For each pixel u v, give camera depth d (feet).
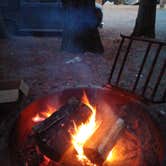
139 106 9.16
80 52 21.79
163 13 51.62
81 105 8.84
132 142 8.56
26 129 8.65
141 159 7.91
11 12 27.78
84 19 20.99
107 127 8.19
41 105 9.28
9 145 7.31
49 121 7.99
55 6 28.32
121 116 9.54
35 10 28.22
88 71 17.65
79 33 21.45
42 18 28.76
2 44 25.43
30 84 15.03
